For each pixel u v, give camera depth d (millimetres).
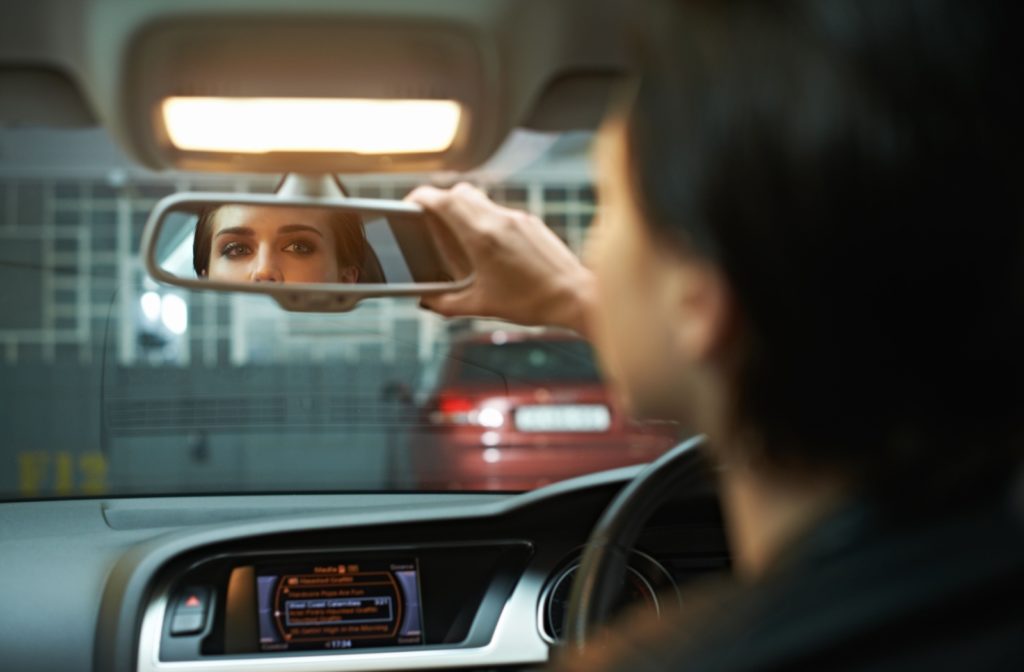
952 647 356
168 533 2146
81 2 998
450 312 929
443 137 1054
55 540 2146
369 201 927
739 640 383
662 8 417
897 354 384
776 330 398
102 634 1976
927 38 371
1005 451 389
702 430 459
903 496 392
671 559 2014
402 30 1020
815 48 380
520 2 1060
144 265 951
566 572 2104
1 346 9328
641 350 465
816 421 399
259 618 2016
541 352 5883
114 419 2498
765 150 383
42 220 12586
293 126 1002
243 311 2744
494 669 2062
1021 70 372
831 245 379
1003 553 368
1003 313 377
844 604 373
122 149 1069
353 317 2574
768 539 438
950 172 370
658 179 414
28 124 1249
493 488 2262
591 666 426
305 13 985
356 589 2057
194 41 1002
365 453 5957
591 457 5102
